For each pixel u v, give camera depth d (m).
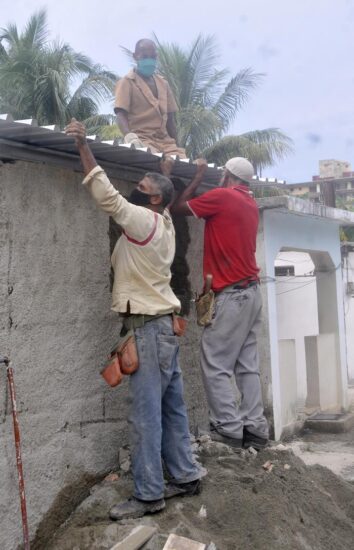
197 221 5.93
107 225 4.75
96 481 4.52
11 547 3.85
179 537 3.80
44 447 4.14
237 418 5.07
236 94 24.58
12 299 3.99
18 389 3.99
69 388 4.36
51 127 3.75
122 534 3.91
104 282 4.70
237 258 5.06
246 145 22.84
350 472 6.64
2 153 3.92
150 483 4.05
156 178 4.39
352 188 39.69
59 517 4.21
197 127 22.83
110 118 22.39
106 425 4.64
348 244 14.41
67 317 4.38
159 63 24.42
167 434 4.33
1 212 3.95
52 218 4.30
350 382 14.46
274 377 8.00
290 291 13.53
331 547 4.35
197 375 5.76
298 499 4.62
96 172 3.93
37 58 22.23
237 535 4.09
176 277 5.66
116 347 4.26
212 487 4.45
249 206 5.13
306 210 8.30
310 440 8.25
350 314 14.55
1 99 22.52
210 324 5.07
